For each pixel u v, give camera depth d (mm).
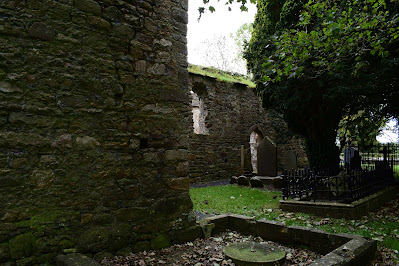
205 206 6484
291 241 3857
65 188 2893
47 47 2871
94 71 3184
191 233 3971
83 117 3070
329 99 6848
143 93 3609
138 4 3637
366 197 5855
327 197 6074
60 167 2877
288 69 4113
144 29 3680
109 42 3326
